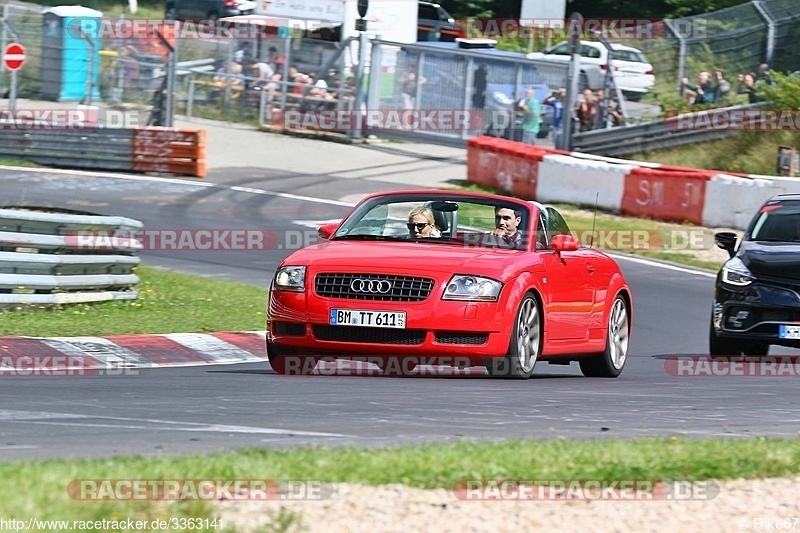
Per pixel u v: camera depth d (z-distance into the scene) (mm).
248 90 116562
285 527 13969
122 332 39781
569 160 90312
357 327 30469
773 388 33594
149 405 25125
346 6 119750
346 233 34188
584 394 29781
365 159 106812
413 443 20484
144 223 74688
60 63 114188
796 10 104125
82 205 79875
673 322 54688
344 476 16438
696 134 101938
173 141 96125
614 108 107438
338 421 23125
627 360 43562
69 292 44719
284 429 21859
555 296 33625
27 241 42375
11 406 24391
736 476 17797
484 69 110125
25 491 14445
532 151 94500
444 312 30125
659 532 14906
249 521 14164
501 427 23000
